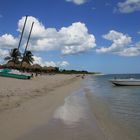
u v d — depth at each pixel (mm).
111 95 25703
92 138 8086
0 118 10367
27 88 24984
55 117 11359
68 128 9328
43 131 8703
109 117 12180
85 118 11531
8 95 17078
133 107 16125
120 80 41625
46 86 32219
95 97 22750
